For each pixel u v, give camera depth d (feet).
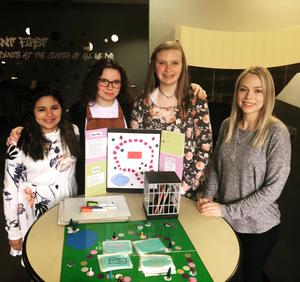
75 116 6.10
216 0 8.05
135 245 4.08
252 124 5.09
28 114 5.24
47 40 11.71
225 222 4.77
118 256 3.83
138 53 11.96
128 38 11.87
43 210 5.49
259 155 4.90
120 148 5.29
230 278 3.58
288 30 8.14
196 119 5.81
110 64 5.84
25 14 11.44
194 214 4.97
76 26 11.70
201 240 4.28
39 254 3.88
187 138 5.85
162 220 4.74
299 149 6.01
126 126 6.14
